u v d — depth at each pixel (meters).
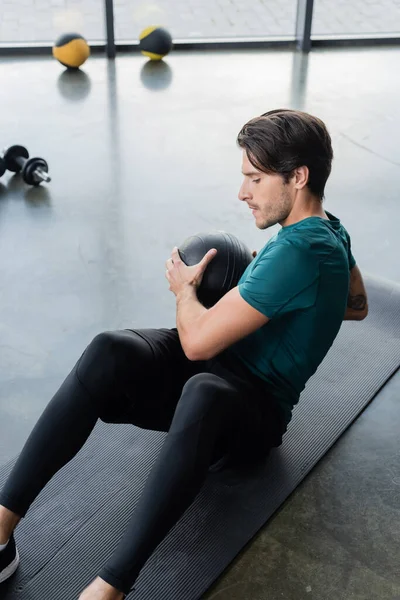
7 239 3.12
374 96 4.70
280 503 1.86
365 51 5.46
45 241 3.12
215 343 1.54
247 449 1.68
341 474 1.96
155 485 1.44
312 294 1.49
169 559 1.71
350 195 3.55
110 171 3.72
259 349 1.63
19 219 3.28
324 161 1.49
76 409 1.55
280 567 1.71
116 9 5.23
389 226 3.29
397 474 1.97
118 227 3.23
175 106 4.51
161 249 3.08
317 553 1.74
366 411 2.18
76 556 1.72
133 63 5.18
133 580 1.42
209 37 5.45
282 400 1.68
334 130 4.21
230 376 1.64
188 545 1.74
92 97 4.61
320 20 5.45
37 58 5.21
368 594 1.65
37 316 2.65
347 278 1.54
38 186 3.57
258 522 1.81
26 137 4.04
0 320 2.62
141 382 1.61
